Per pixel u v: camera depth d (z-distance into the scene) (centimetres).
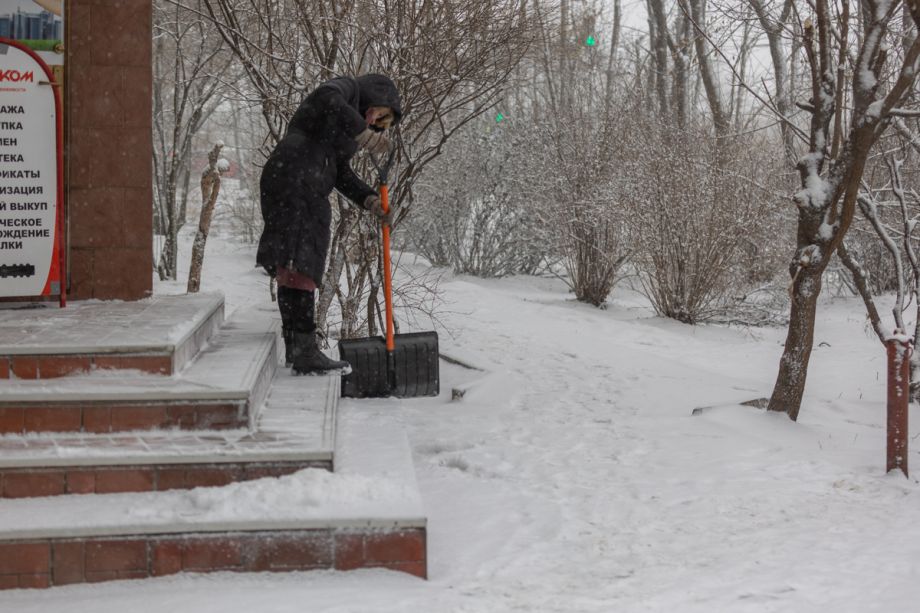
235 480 417
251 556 385
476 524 464
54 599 364
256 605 355
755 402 723
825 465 568
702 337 1257
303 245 549
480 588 379
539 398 781
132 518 381
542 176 1689
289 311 581
